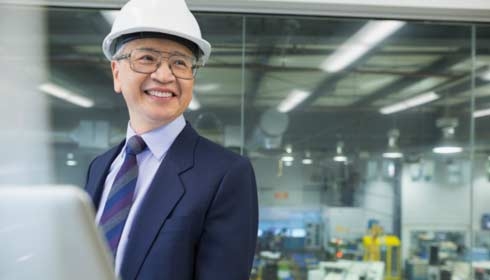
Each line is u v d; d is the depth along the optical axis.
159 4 0.73
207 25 2.36
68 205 0.26
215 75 2.38
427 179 2.48
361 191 2.46
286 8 2.29
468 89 2.50
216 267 0.66
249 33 2.39
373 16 2.38
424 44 2.48
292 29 2.41
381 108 2.47
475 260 2.48
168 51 0.74
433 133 2.48
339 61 2.45
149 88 0.75
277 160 2.43
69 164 2.26
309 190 2.44
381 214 2.46
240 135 2.40
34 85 2.06
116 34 0.75
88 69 2.29
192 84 0.78
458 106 2.49
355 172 2.45
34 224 0.26
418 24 2.46
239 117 2.40
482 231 2.47
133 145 0.77
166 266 0.63
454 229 2.48
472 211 2.47
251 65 2.40
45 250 0.26
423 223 2.47
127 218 0.70
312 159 2.44
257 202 0.77
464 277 2.46
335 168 2.45
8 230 0.26
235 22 2.37
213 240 0.67
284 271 2.42
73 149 2.27
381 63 2.46
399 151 2.47
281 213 2.42
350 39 2.45
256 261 2.40
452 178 2.48
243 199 0.71
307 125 2.44
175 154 0.73
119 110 2.30
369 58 2.46
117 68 0.79
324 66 2.44
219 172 0.70
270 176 2.42
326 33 2.43
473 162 2.48
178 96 0.76
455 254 2.48
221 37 2.37
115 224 0.70
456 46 2.50
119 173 0.76
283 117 2.42
